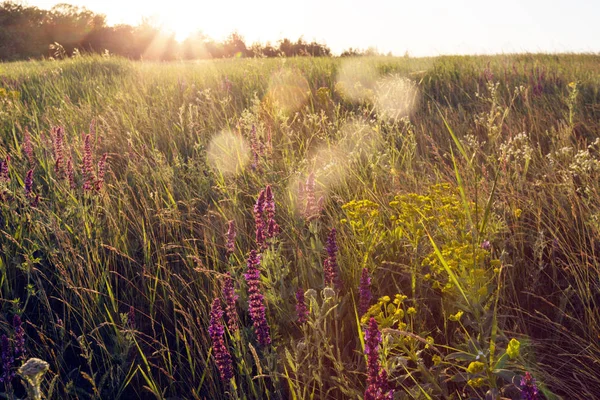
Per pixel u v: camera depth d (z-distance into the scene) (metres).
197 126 5.80
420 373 2.30
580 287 2.73
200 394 2.39
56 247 3.18
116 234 3.40
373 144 4.92
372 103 7.08
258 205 2.94
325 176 4.37
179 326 2.79
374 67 10.62
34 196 3.58
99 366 2.56
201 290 2.84
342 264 3.05
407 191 4.01
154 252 3.38
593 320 2.50
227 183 4.39
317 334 2.25
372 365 1.79
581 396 2.18
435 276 2.78
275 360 2.29
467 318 2.45
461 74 8.99
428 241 3.05
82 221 3.33
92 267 3.10
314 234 3.29
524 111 6.38
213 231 3.40
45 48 37.09
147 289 3.01
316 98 7.45
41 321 2.81
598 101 7.11
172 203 3.85
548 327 2.62
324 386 2.32
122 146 5.16
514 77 8.62
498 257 3.10
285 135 5.45
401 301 2.26
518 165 4.29
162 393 2.27
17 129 5.87
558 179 4.00
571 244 3.25
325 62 11.82
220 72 10.49
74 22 38.78
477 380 1.96
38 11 39.31
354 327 2.65
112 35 37.78
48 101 7.73
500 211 3.48
